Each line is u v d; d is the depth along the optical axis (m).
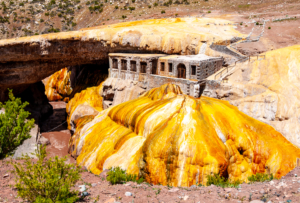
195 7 94.88
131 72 45.38
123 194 13.05
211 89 37.44
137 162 29.45
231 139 28.92
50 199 10.66
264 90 32.59
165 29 50.31
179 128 28.64
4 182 13.66
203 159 25.95
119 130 35.34
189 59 38.94
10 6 116.38
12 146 17.95
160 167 27.30
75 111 47.59
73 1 120.38
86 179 15.34
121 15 100.50
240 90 34.47
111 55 48.22
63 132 49.59
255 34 47.47
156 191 13.76
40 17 109.81
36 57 48.19
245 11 77.56
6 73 47.81
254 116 31.45
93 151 34.38
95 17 105.50
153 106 33.88
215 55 42.19
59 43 48.62
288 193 11.41
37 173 11.52
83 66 60.50
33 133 41.81
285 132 29.08
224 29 51.47
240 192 12.54
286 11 64.75
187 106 31.66
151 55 44.62
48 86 72.31
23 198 11.42
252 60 37.06
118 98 45.34
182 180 26.22
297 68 33.50
